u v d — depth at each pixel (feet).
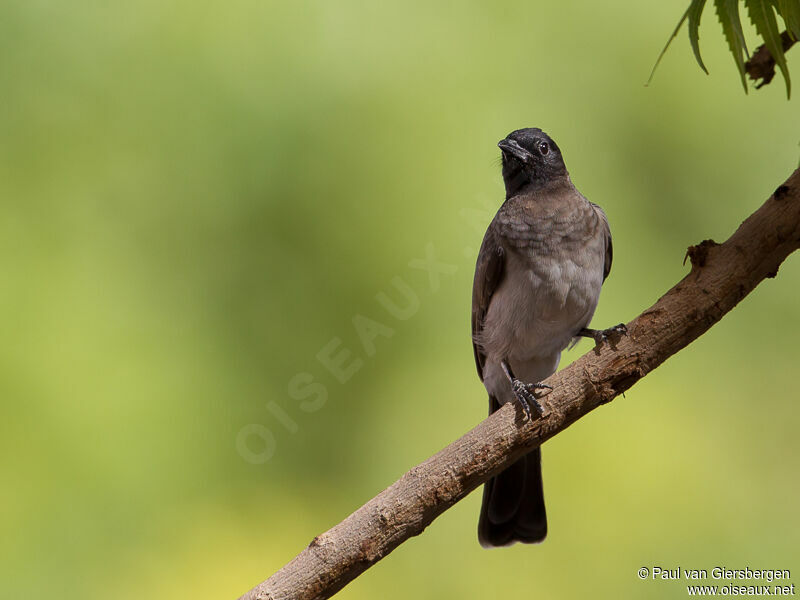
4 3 34.99
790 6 14.92
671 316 17.17
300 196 34.73
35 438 29.55
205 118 34.73
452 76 35.78
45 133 34.17
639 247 35.86
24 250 32.63
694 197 36.73
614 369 17.17
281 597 15.96
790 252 17.22
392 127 35.24
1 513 28.55
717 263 17.20
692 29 14.47
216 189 34.37
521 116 35.83
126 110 34.73
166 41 35.14
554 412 17.17
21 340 31.01
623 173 36.47
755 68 19.11
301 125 34.88
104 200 33.83
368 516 16.42
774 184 37.04
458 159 35.22
